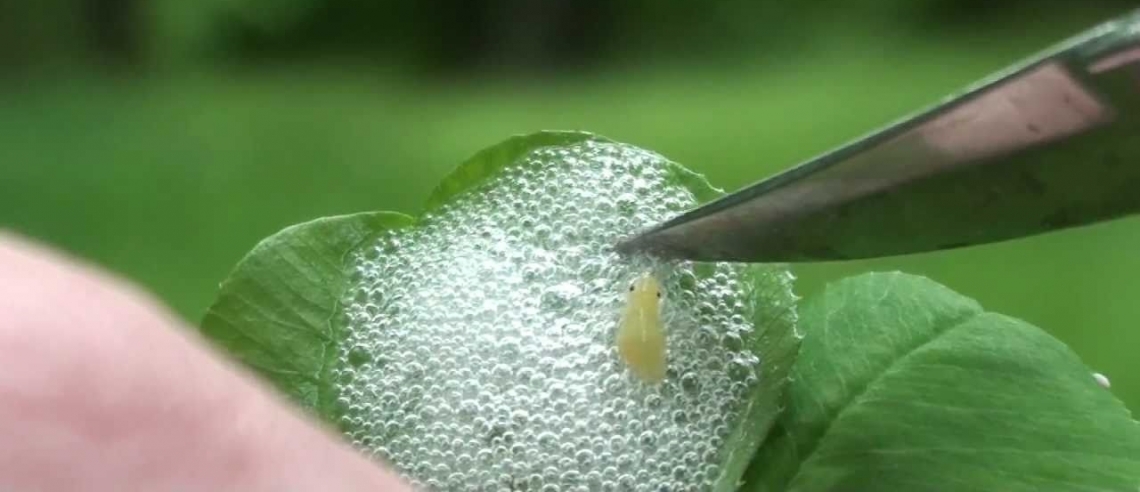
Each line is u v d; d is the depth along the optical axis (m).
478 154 0.10
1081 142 0.08
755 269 0.10
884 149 0.08
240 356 0.10
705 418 0.09
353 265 0.10
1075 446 0.09
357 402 0.10
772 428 0.09
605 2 0.56
